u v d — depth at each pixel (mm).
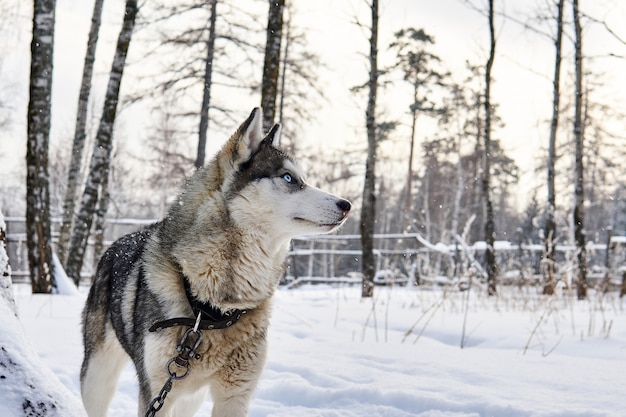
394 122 29188
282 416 4066
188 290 3229
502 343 6680
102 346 3955
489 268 15117
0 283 2729
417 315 9141
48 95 10539
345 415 4039
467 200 41219
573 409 3715
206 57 18172
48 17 10609
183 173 18812
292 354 5824
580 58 16000
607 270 15422
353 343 6500
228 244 3299
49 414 2246
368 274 13805
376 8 14586
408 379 4680
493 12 16391
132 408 4395
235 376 3350
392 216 47656
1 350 2289
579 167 15773
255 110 3518
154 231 3680
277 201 3414
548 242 12539
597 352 6020
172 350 3178
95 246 18000
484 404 3922
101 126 12242
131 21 12180
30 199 10320
